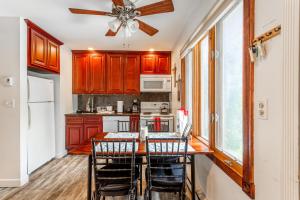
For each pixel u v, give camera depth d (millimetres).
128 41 4145
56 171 3504
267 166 1161
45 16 2879
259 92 1244
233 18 1817
